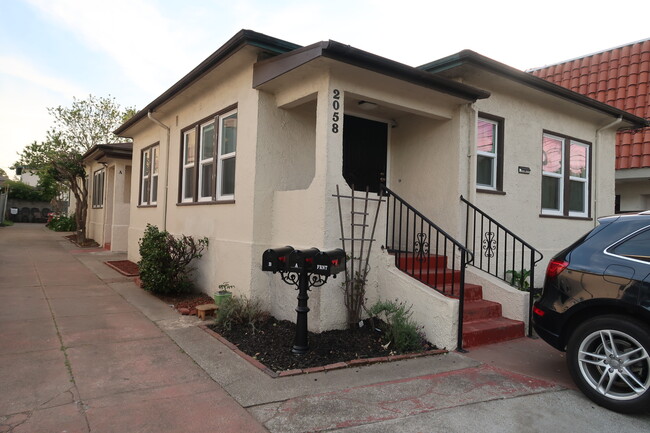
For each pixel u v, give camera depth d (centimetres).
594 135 947
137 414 335
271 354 473
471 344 531
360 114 726
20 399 354
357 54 504
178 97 829
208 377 412
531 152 809
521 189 790
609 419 349
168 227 926
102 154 1415
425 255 673
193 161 842
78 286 809
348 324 554
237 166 664
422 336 536
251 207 618
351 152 720
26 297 701
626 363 357
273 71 571
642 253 370
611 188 982
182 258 770
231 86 694
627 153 1062
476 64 648
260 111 618
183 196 877
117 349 480
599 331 373
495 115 747
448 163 687
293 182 655
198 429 316
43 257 1193
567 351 395
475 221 681
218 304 619
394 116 756
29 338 503
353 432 318
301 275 475
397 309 532
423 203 723
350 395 381
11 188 3447
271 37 579
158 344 501
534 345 545
